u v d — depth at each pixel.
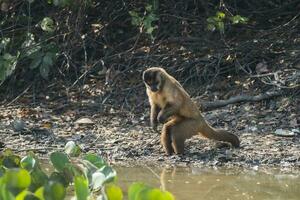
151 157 12.07
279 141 12.60
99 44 16.86
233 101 14.43
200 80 15.45
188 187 10.17
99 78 16.05
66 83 16.11
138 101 14.94
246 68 15.55
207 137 12.38
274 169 11.24
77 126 13.80
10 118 14.49
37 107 15.12
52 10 17.22
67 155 8.48
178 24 16.78
